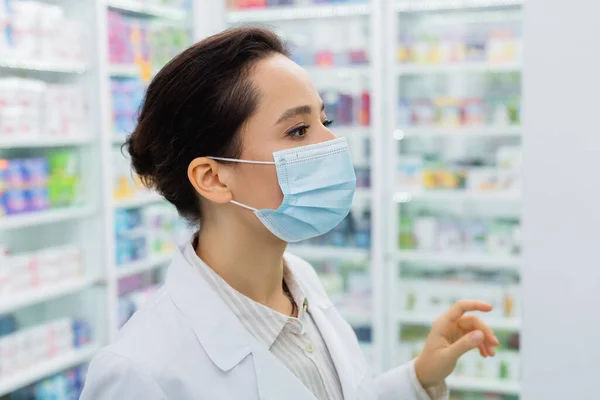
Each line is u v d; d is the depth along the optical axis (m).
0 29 3.12
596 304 2.27
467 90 4.32
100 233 3.73
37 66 3.31
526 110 2.28
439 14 4.32
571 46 2.21
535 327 2.35
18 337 3.32
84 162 3.73
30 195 3.34
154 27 4.16
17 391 3.45
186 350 0.96
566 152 2.25
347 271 4.62
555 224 2.29
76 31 3.57
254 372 0.97
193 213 1.10
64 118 3.52
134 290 4.32
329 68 4.26
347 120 4.29
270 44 1.05
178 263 1.06
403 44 4.15
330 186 1.07
